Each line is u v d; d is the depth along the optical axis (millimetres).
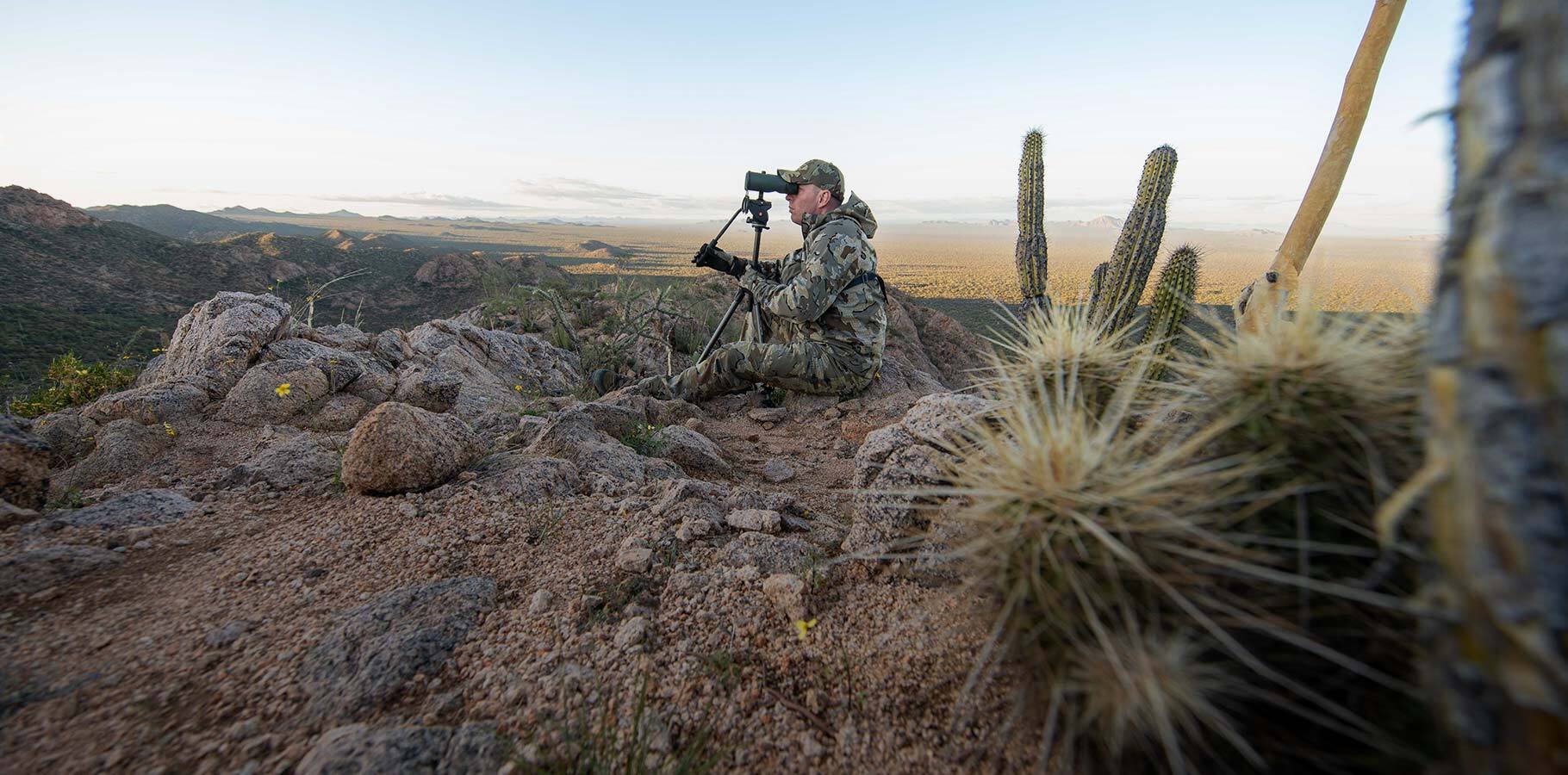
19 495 2340
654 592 1887
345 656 1539
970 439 1677
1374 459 886
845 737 1340
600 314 8562
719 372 4746
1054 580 920
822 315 4633
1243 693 849
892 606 1700
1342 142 2457
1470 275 605
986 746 1257
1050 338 1486
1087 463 955
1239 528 944
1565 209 530
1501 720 621
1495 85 590
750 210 4855
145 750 1282
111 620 1696
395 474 2475
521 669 1536
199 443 3318
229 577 1928
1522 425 560
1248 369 1023
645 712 1408
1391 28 2361
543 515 2391
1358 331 994
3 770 1228
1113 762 931
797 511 2699
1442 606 682
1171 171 3652
